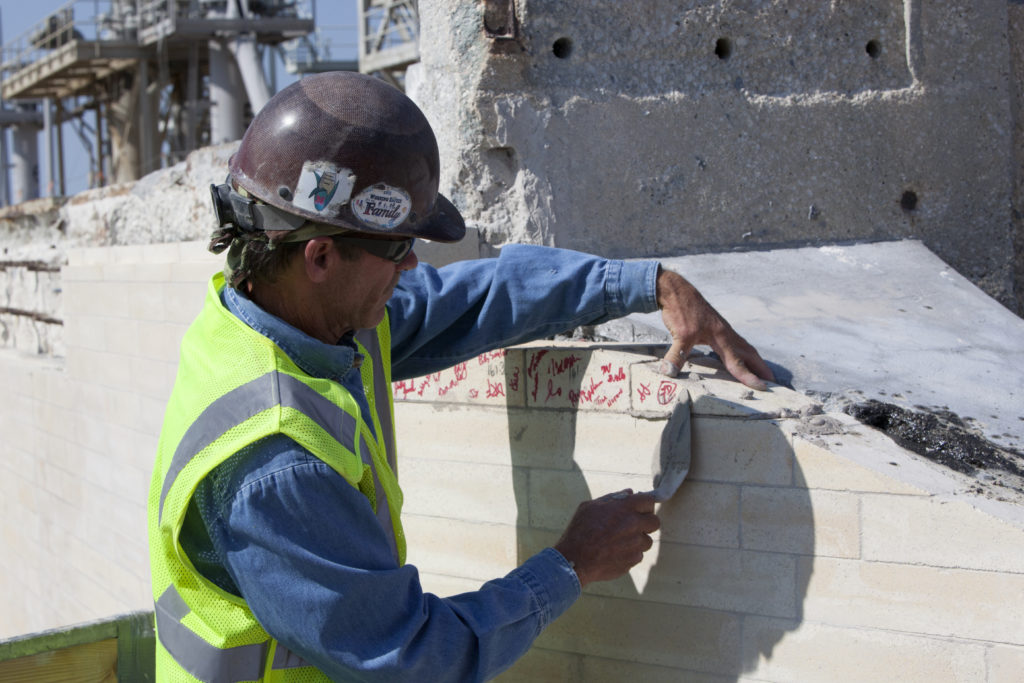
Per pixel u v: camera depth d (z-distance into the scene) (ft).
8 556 22.30
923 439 7.25
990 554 5.99
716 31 10.94
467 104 9.99
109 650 7.93
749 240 11.10
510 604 5.50
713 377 7.36
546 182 10.06
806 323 8.96
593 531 6.12
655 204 10.67
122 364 15.89
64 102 65.31
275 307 5.39
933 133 11.85
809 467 6.57
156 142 55.21
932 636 6.19
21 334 23.09
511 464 8.07
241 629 5.02
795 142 11.25
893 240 11.56
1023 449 7.22
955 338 8.96
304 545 4.69
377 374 6.34
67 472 18.48
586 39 10.36
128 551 16.01
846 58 11.50
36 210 20.67
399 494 5.68
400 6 41.22
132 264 15.37
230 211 5.32
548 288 7.00
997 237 12.20
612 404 7.45
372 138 5.03
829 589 6.54
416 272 7.01
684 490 7.13
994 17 12.14
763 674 6.83
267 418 4.77
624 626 7.50
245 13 49.78
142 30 52.19
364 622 4.81
